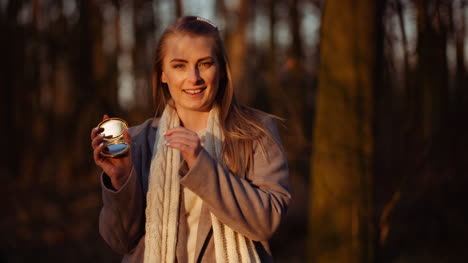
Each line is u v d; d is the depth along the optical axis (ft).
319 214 9.08
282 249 22.44
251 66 40.42
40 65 31.07
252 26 44.65
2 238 20.24
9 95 31.99
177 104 5.99
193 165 4.88
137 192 5.44
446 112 9.28
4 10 30.04
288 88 13.10
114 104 17.33
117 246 5.67
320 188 9.07
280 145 5.77
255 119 5.88
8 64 31.01
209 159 4.97
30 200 24.56
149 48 27.48
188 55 5.41
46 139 31.91
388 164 12.15
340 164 8.87
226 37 41.01
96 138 5.32
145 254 5.37
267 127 5.83
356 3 8.82
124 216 5.46
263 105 27.25
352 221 8.81
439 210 15.71
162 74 5.90
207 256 5.40
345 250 8.84
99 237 22.38
